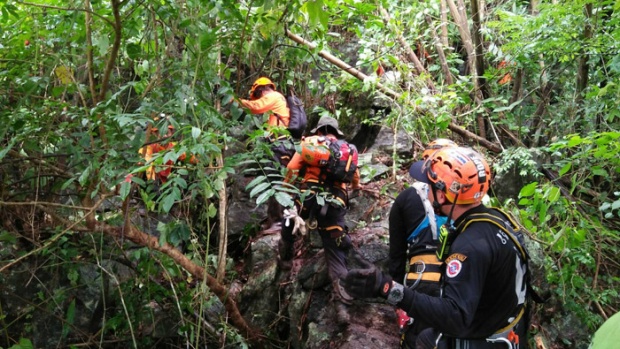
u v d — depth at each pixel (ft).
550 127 15.61
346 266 13.30
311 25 10.27
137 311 13.74
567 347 12.72
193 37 9.29
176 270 13.01
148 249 12.30
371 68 18.11
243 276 16.55
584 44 13.73
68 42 10.06
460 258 7.36
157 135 10.89
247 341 14.38
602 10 13.62
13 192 11.93
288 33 13.43
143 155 10.05
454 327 7.13
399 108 16.08
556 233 12.80
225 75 12.26
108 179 10.28
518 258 7.68
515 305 7.70
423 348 8.89
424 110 16.19
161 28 10.24
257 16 10.68
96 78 11.71
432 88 17.21
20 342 10.17
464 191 7.79
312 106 19.30
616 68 12.48
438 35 18.99
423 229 10.69
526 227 12.39
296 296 13.94
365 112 18.02
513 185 14.84
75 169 11.12
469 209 7.92
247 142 10.45
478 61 16.94
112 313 14.64
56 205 10.18
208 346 14.64
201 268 12.68
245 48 11.25
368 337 12.10
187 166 9.71
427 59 19.06
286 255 14.17
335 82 17.12
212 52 10.36
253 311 14.88
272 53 14.82
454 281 7.30
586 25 13.56
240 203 17.60
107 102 8.80
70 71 10.16
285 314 14.42
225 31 11.25
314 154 12.82
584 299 13.21
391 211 11.25
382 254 13.67
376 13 17.76
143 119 8.66
